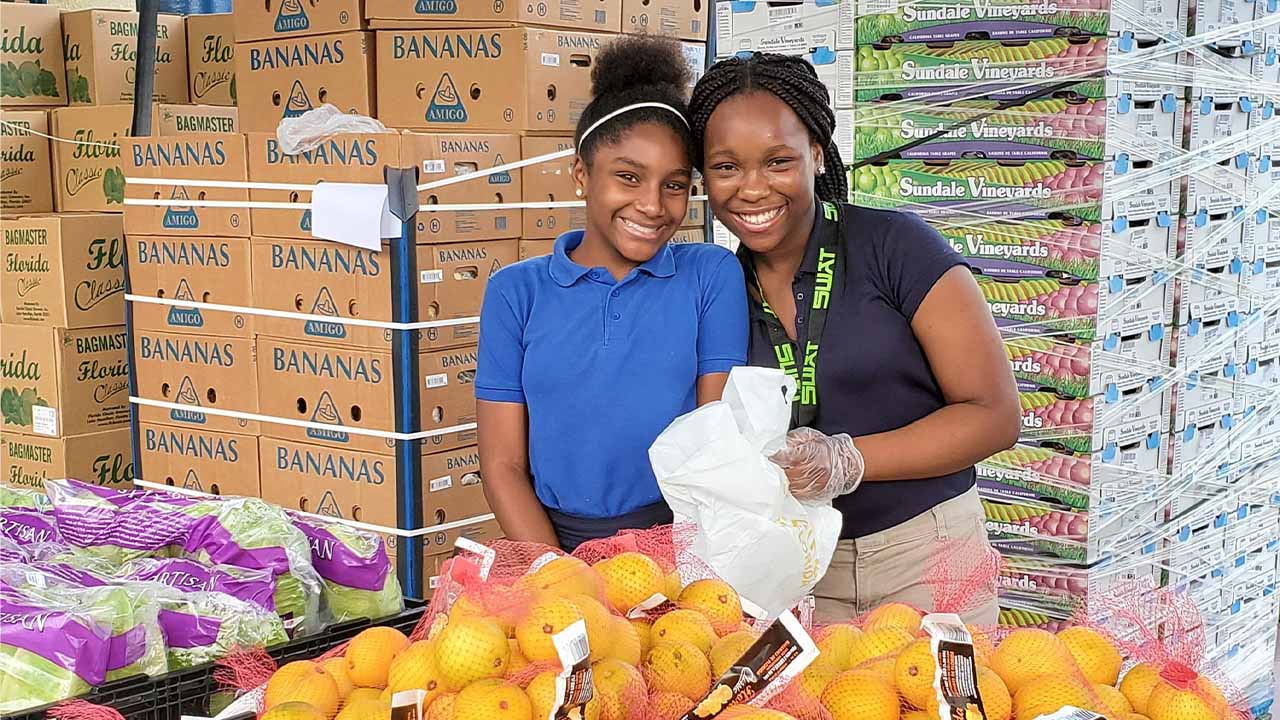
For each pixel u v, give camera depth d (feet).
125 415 12.07
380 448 8.70
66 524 6.20
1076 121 8.89
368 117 9.08
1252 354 10.68
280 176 8.95
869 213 6.33
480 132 9.14
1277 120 10.52
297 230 8.89
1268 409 11.01
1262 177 10.44
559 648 3.68
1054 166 9.02
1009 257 9.27
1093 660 4.35
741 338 6.39
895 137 9.65
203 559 5.92
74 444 11.71
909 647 4.03
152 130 12.46
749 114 5.83
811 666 4.20
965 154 9.39
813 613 5.82
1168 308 9.66
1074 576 9.23
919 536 6.29
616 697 3.89
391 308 8.46
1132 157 9.09
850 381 6.15
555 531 6.55
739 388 5.47
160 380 9.96
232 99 14.01
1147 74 9.07
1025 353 9.27
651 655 4.23
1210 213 9.86
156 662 5.11
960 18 9.24
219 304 9.49
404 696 3.76
